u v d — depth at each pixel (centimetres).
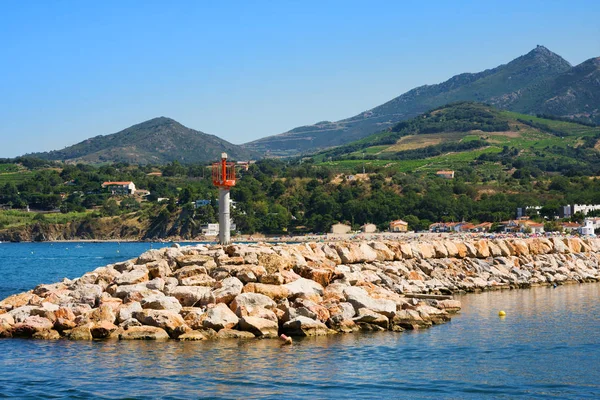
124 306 3959
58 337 3828
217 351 3522
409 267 6419
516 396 2930
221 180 5762
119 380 3055
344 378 3120
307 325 3881
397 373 3216
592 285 7012
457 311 4922
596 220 18462
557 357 3541
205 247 5034
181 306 3997
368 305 4219
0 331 3875
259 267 4328
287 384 3022
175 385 2991
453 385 3058
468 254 7306
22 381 3047
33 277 10200
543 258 7812
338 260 5647
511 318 4666
